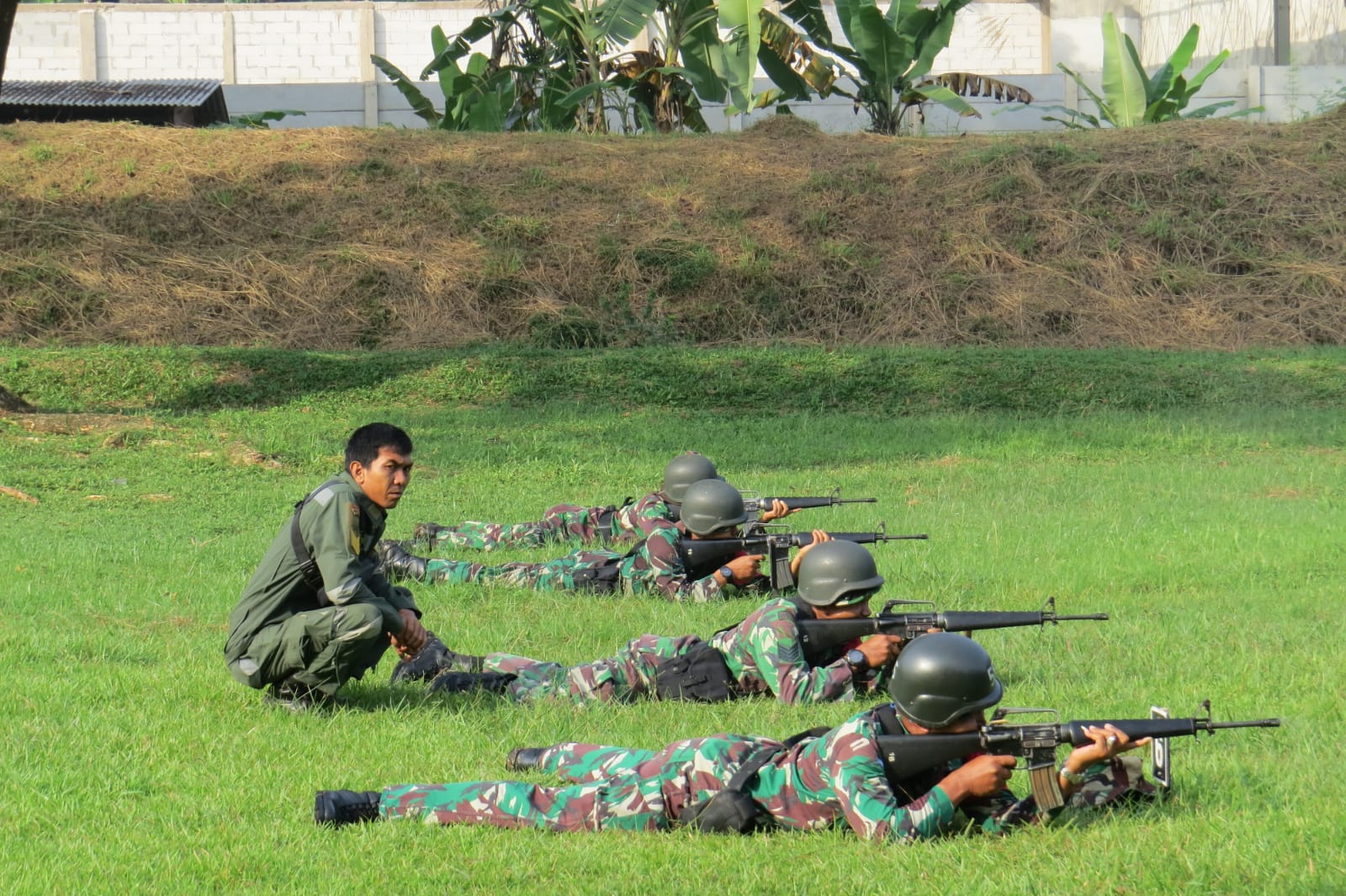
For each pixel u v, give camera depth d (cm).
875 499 1975
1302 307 4603
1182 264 4819
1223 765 1035
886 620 1273
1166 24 8094
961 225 4931
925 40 5684
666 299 4662
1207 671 1317
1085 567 1830
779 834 948
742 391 3788
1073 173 5131
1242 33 7512
